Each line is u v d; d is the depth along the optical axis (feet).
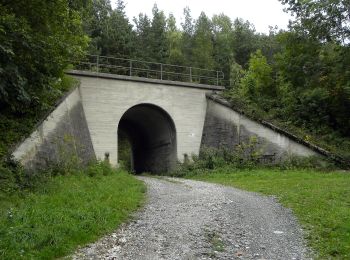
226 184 65.77
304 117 92.89
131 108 102.32
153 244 27.68
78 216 31.91
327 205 39.78
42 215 30.66
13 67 43.04
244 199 47.03
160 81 97.91
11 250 23.41
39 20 50.57
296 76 98.84
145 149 128.88
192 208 40.96
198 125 101.65
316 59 96.58
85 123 86.07
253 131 91.25
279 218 36.09
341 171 74.43
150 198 47.73
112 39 159.02
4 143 49.01
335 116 90.58
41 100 56.44
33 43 47.37
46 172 53.62
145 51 175.63
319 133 88.53
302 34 95.50
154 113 103.60
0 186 39.01
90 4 67.10
